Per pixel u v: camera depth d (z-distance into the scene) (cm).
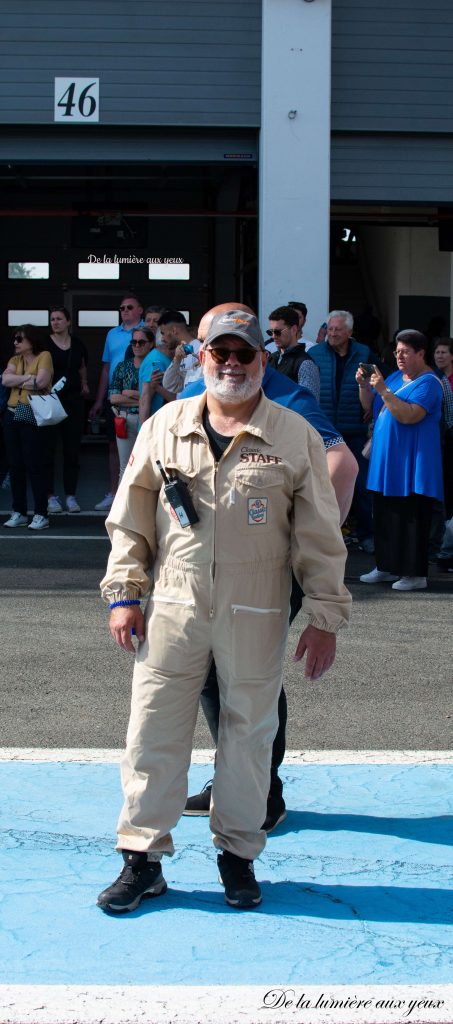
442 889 381
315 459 357
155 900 368
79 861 396
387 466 840
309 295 1176
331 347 1004
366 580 898
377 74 1178
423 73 1180
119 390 1116
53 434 1200
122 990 311
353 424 1004
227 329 338
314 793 467
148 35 1155
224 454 346
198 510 348
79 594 827
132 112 1162
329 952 335
